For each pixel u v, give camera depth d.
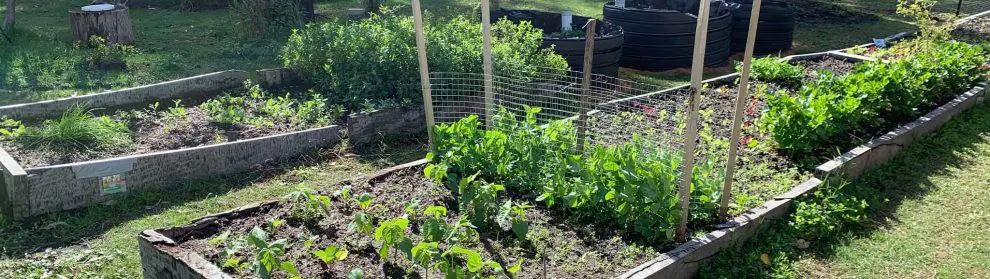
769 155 7.33
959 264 5.81
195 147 7.16
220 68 11.20
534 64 9.57
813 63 11.41
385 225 5.01
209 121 8.42
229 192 7.04
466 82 8.94
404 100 8.70
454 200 6.31
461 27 9.95
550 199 6.05
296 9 13.45
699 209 5.94
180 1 16.34
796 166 7.05
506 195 6.44
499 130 6.75
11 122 7.70
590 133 6.96
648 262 5.27
